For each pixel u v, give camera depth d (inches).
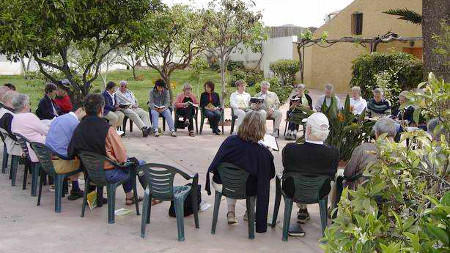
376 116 340.5
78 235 185.0
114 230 191.2
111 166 197.0
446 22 280.2
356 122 257.9
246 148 182.1
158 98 419.2
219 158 183.3
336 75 916.0
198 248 175.5
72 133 209.5
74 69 450.9
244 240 184.5
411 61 543.5
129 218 205.3
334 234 81.0
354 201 87.0
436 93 93.9
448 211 65.7
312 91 915.4
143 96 737.6
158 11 347.9
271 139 218.1
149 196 185.5
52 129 209.2
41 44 282.7
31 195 235.1
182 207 181.9
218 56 499.5
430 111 96.0
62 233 186.7
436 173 90.8
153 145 369.1
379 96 354.9
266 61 1147.3
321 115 179.8
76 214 209.0
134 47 325.1
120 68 1230.9
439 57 280.4
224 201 233.9
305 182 179.8
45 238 181.5
